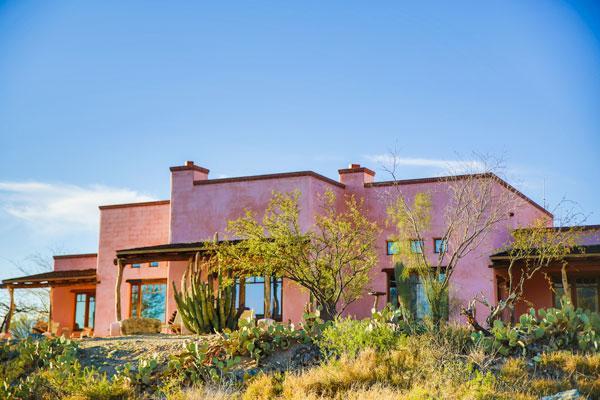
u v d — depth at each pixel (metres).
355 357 16.22
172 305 30.36
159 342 19.31
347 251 23.23
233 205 30.31
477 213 24.25
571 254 25.27
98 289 34.19
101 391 15.80
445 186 28.62
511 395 13.39
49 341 19.48
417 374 14.75
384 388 14.20
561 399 13.09
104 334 33.59
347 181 31.08
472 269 27.42
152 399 15.79
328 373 15.17
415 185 29.56
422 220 24.11
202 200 31.00
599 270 26.25
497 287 28.09
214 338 18.89
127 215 34.53
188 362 16.77
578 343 16.08
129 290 33.53
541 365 15.12
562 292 27.47
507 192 27.83
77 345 19.42
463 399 13.09
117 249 34.34
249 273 23.61
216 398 14.56
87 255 37.31
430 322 17.34
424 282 20.95
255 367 16.67
